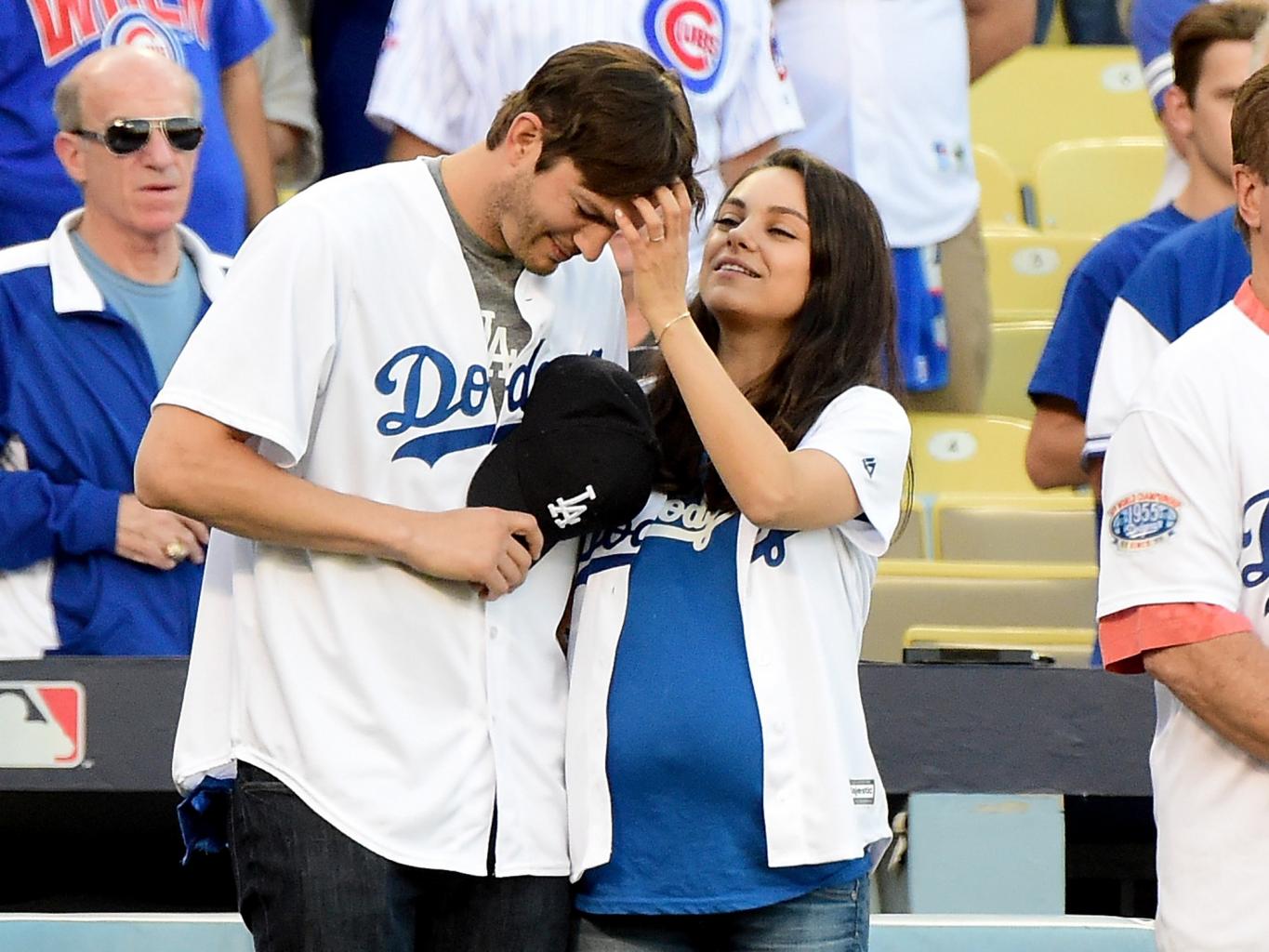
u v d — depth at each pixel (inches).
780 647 366.3
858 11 710.5
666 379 385.4
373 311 349.4
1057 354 566.6
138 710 472.4
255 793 347.9
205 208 585.6
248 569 357.1
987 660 486.9
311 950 339.9
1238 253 513.7
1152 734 481.7
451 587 352.5
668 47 593.6
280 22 701.3
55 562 497.0
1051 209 1023.0
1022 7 815.7
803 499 359.3
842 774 362.0
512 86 588.1
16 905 601.3
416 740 344.5
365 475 352.5
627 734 360.8
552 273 370.6
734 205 394.0
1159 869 354.6
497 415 362.6
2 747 473.1
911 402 767.7
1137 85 1084.5
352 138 713.0
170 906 602.9
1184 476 344.5
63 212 565.9
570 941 369.4
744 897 356.8
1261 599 343.3
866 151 708.7
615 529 377.4
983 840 479.8
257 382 338.3
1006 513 716.0
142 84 511.5
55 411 506.0
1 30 565.0
